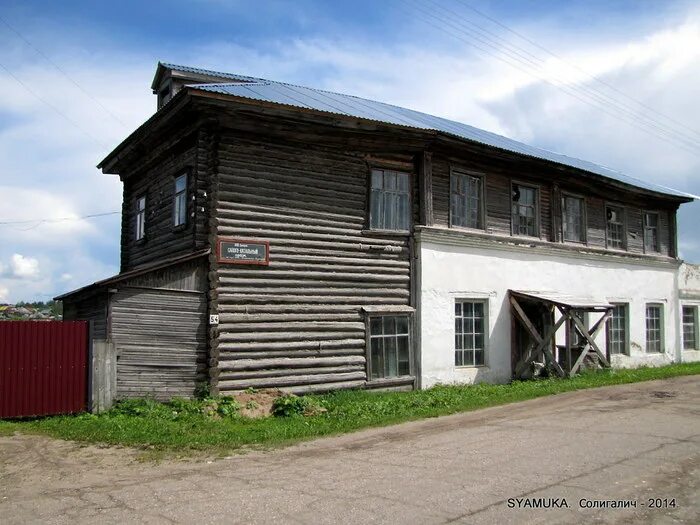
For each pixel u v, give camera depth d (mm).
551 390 13867
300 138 13266
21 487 6691
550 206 18828
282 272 12719
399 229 14719
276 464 7609
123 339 10859
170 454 8203
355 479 6746
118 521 5477
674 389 14250
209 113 12094
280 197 12914
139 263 16172
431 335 14852
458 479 6668
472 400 12578
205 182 12312
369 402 12148
